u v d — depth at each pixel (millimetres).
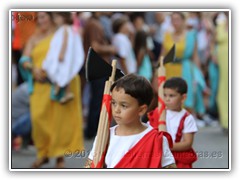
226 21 18453
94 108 17062
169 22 20016
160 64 8586
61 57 13203
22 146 15141
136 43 17547
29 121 14664
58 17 13352
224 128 17984
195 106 18156
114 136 7125
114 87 7004
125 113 6914
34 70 13258
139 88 6891
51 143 13133
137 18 18281
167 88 9266
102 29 16703
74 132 13422
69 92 13305
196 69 17516
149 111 9312
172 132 9164
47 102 13258
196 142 15523
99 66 7254
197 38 18500
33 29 13320
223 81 18266
